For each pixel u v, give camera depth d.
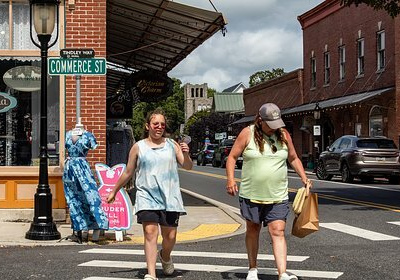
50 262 7.73
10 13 11.43
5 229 10.40
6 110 11.38
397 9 16.02
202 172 36.25
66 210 11.23
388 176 23.08
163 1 13.55
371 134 30.95
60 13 11.37
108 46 20.55
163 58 21.66
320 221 11.88
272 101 49.09
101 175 9.71
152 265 6.30
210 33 16.30
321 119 37.41
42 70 9.61
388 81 29.92
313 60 40.88
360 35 33.31
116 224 9.68
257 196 6.21
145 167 6.37
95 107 11.37
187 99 136.75
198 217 12.91
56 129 11.39
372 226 11.12
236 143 6.36
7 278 6.72
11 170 11.19
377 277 6.71
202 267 7.40
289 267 7.34
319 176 25.92
